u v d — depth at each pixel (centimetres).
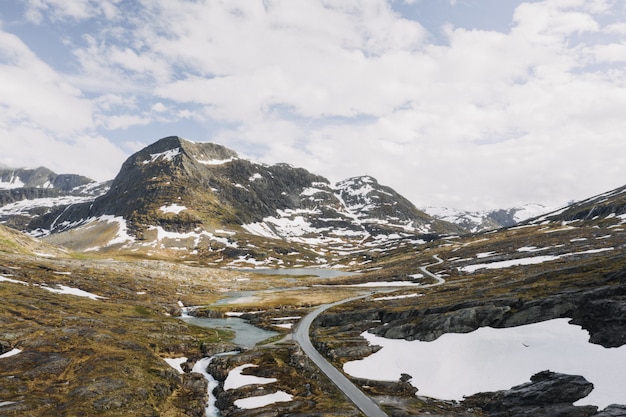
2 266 15300
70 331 9519
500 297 9900
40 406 6128
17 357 7875
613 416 4947
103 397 6575
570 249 18562
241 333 12619
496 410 6172
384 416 6278
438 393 7238
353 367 8869
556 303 8344
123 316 12219
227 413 6806
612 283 8694
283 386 7906
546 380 6419
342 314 13200
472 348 8138
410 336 9681
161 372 8106
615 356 6316
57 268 17312
